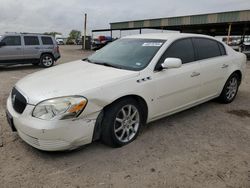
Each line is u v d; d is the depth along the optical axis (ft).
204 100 15.66
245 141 12.12
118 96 10.48
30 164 9.80
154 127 13.47
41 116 9.30
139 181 8.88
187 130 13.20
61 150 9.71
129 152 10.82
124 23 102.94
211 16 72.95
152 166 9.80
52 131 9.18
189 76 13.62
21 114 9.84
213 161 10.25
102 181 8.85
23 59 38.88
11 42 37.29
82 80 10.58
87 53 82.28
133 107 11.44
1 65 36.88
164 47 12.89
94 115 9.96
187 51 14.06
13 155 10.40
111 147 11.15
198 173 9.40
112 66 12.55
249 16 64.54
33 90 10.11
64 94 9.50
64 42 195.31
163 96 12.50
